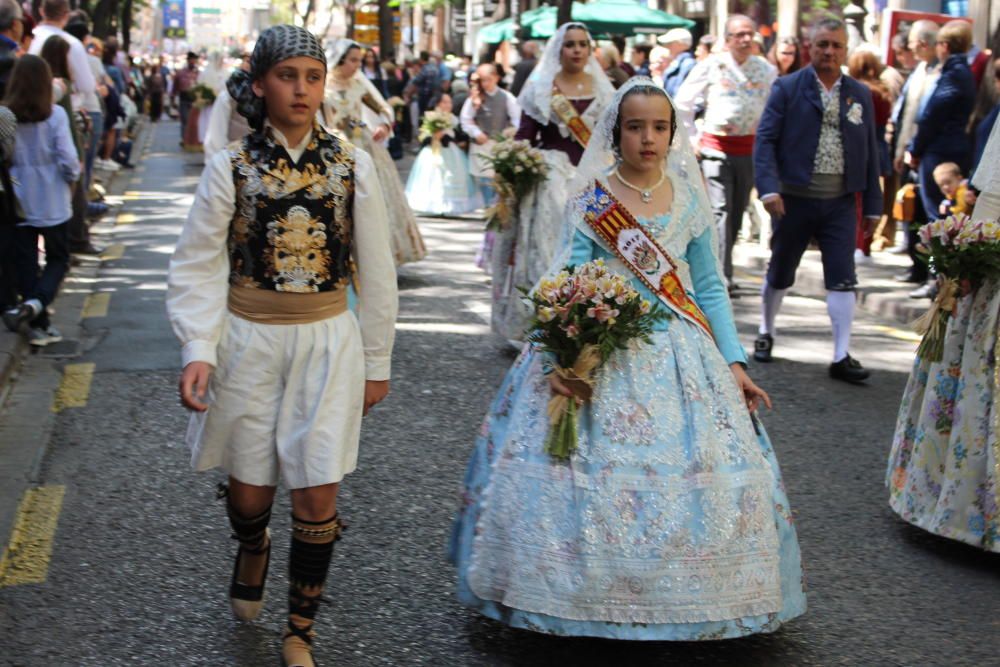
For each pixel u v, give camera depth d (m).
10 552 4.63
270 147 3.54
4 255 7.71
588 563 3.70
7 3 8.65
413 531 4.92
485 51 25.84
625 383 3.89
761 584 3.80
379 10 32.84
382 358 3.72
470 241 13.23
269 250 3.56
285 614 4.17
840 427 6.60
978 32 17.08
